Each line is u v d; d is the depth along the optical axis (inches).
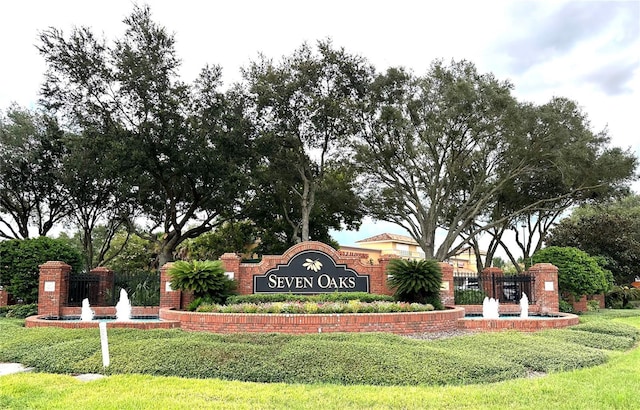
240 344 429.4
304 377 354.6
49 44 1051.9
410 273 682.2
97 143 1062.4
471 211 1296.8
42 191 1273.4
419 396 301.7
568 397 298.2
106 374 372.8
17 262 840.3
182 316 571.2
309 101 1210.0
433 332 565.9
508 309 839.1
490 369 371.6
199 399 294.4
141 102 1091.3
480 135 1119.6
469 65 1131.9
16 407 280.7
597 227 1354.6
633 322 776.9
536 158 1140.5
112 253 1626.5
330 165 1336.1
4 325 617.9
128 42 1107.9
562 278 955.3
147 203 1289.4
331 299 684.1
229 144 1137.4
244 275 756.6
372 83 1180.5
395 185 1262.3
